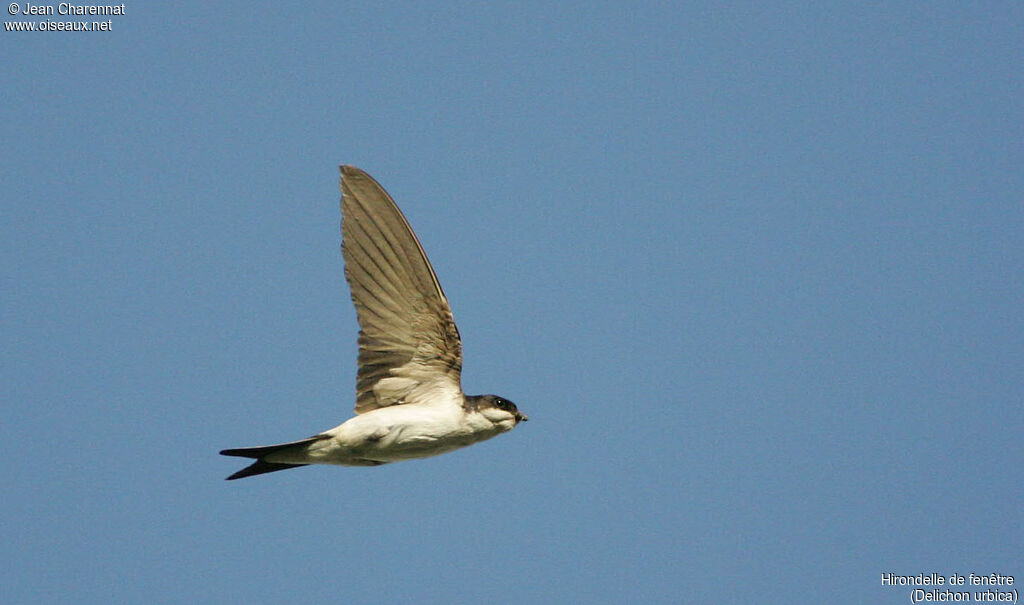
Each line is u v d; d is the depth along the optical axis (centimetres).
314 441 1273
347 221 1280
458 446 1327
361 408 1317
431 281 1277
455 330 1302
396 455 1300
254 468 1302
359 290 1293
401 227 1262
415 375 1322
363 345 1309
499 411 1335
